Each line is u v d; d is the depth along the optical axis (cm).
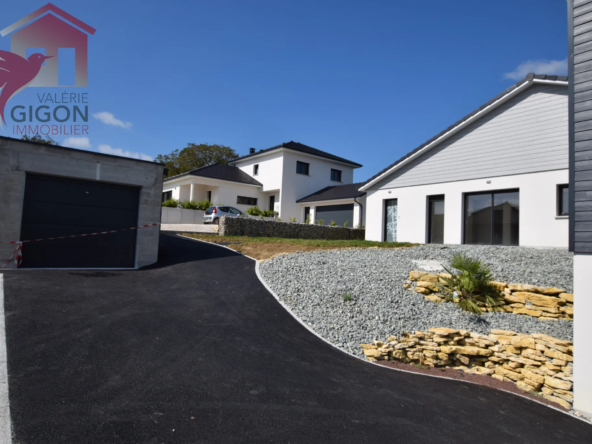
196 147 4234
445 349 602
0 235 845
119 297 692
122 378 416
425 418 407
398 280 838
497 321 673
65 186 949
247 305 709
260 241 1418
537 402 497
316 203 2630
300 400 412
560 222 1173
